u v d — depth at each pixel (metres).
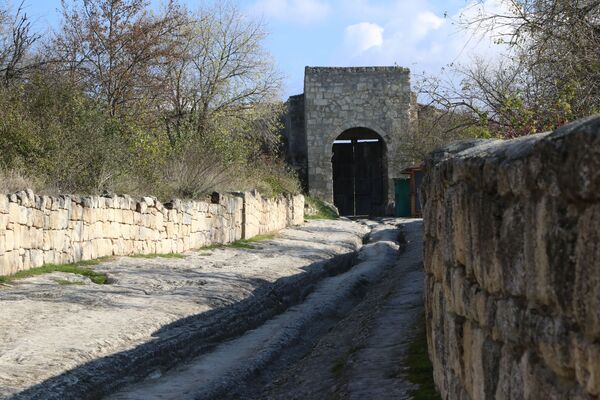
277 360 10.75
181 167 25.12
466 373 5.16
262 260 20.39
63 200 16.08
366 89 50.78
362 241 29.97
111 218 18.17
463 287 5.09
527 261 3.65
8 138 19.16
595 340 2.96
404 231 31.52
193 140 28.80
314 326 13.42
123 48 28.61
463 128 15.01
